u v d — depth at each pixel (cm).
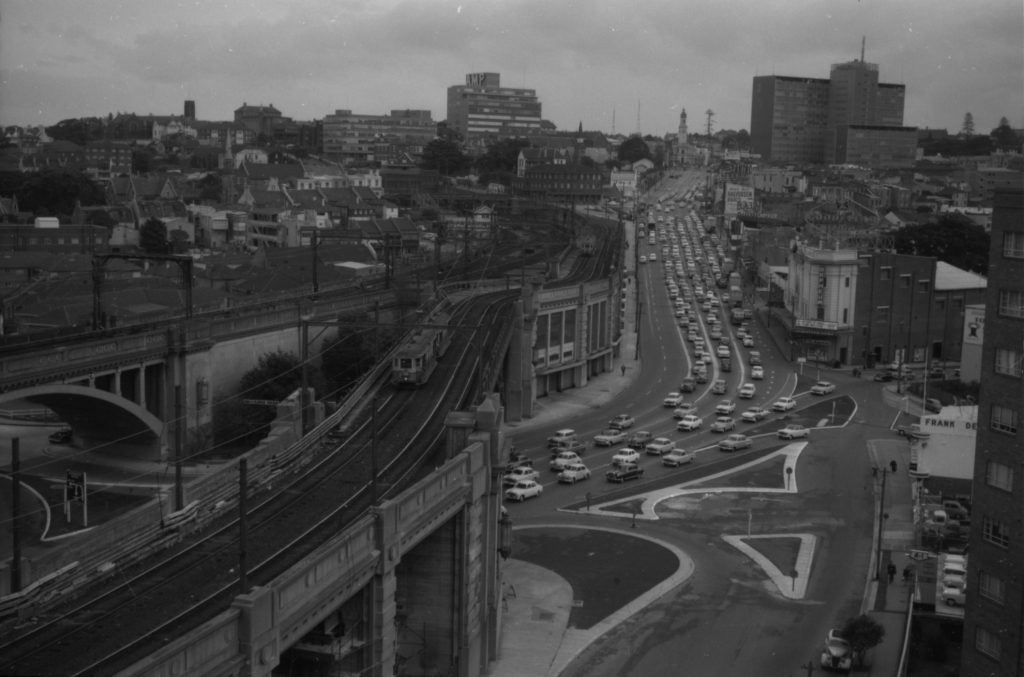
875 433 14375
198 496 7175
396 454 8481
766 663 7712
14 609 5369
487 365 11681
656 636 8125
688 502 11325
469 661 7231
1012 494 6488
